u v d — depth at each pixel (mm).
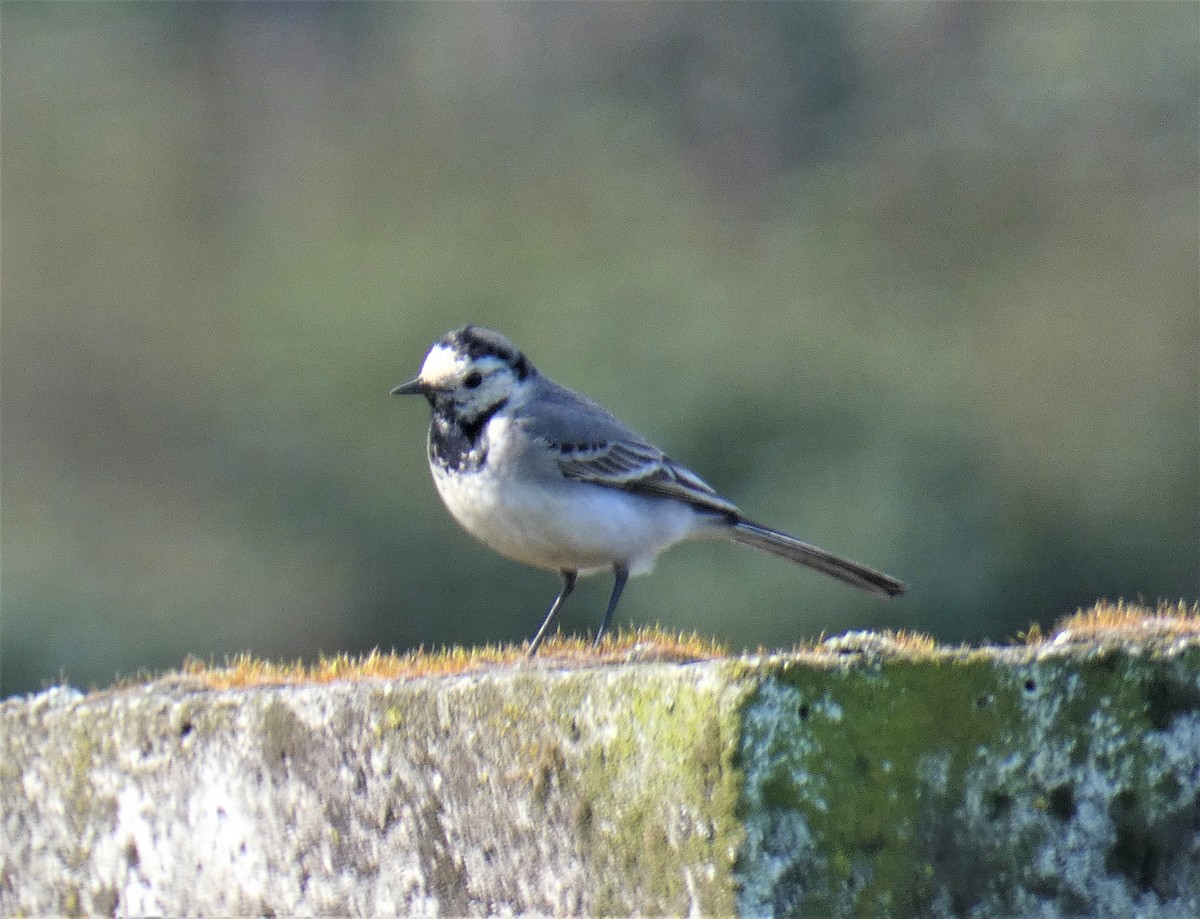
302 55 28250
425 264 22391
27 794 6141
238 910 5480
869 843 4113
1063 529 18625
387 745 5043
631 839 4320
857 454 18875
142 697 5875
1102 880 4234
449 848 4867
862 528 18094
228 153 26812
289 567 21266
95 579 21609
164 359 23703
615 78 26453
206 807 5586
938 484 18531
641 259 21938
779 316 20344
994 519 18375
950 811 4172
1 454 23203
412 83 27391
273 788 5375
